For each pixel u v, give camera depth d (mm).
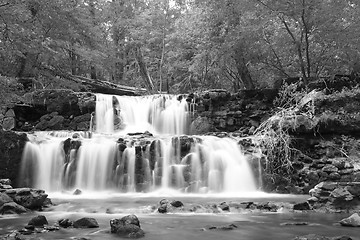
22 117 18672
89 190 13320
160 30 28203
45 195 9359
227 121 17625
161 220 7559
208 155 13453
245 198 10914
